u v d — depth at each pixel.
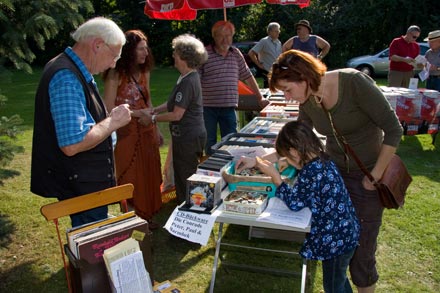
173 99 3.06
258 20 18.69
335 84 1.88
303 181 1.83
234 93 4.13
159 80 13.53
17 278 2.84
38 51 18.11
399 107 5.45
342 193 1.86
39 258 3.10
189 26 19.42
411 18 16.77
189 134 3.13
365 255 2.13
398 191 2.02
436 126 5.67
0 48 2.87
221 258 3.01
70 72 1.86
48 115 1.91
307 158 1.84
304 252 1.89
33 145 2.02
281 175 2.19
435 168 4.86
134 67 2.92
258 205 1.87
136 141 3.07
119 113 1.94
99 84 11.88
